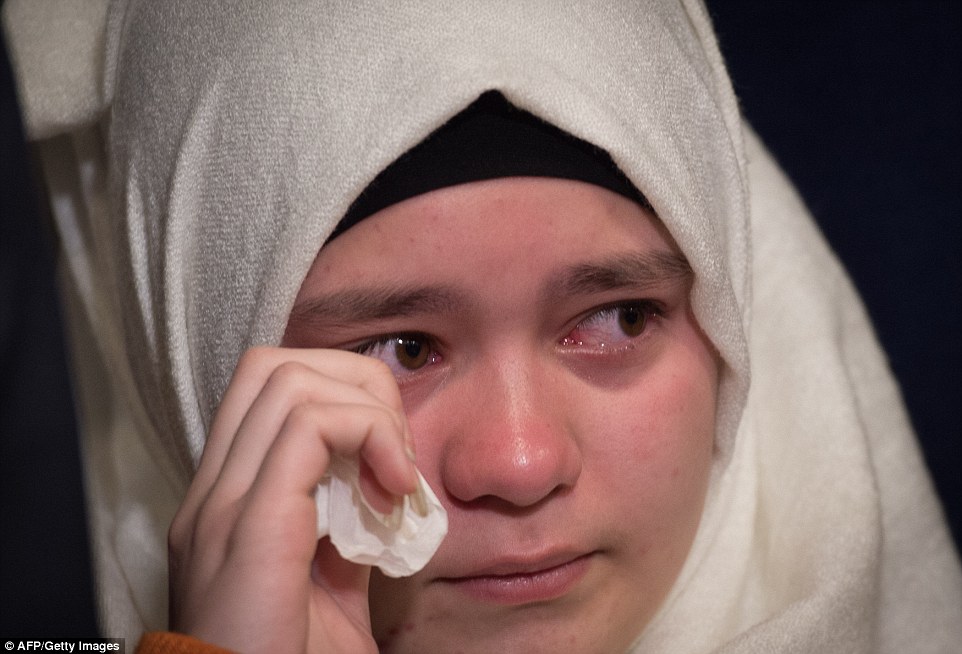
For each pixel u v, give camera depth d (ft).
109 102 9.70
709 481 10.30
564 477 8.04
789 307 11.42
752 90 19.75
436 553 8.18
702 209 8.53
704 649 10.33
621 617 8.91
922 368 18.31
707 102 9.34
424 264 7.79
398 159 7.80
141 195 9.31
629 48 8.55
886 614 11.27
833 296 11.80
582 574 8.54
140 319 9.60
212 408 9.00
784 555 10.51
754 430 11.13
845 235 18.97
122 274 9.84
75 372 11.35
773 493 10.84
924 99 19.53
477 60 7.79
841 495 10.48
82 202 10.73
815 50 19.93
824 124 19.54
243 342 8.52
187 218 8.75
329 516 7.44
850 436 10.75
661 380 8.63
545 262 7.88
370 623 8.48
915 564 11.48
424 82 7.73
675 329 8.85
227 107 8.46
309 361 7.61
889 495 11.59
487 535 8.13
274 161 8.16
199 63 8.75
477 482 7.89
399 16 8.02
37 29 9.95
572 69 8.11
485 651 8.59
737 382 9.42
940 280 18.69
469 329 7.98
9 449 5.48
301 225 7.86
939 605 11.39
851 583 10.05
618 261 8.15
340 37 8.07
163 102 9.01
